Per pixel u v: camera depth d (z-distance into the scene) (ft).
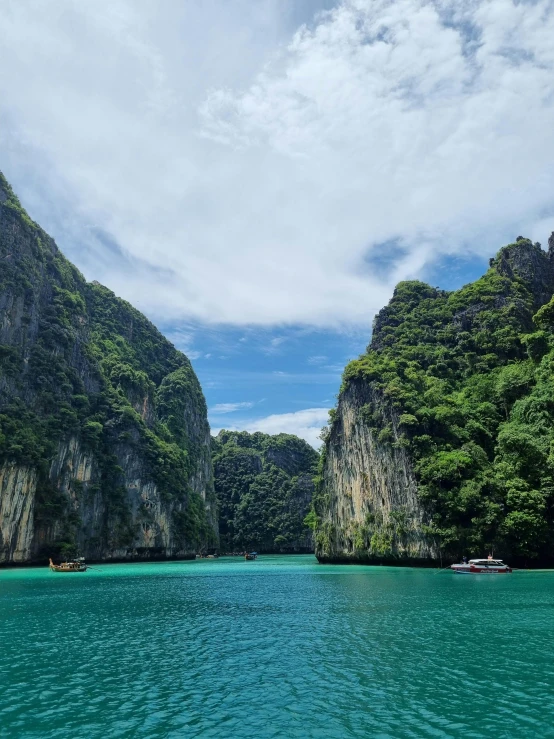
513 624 87.51
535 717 47.06
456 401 240.53
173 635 82.89
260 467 644.69
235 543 567.18
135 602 122.93
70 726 46.21
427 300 329.31
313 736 43.78
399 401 226.17
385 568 213.87
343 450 270.46
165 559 368.68
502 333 274.98
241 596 133.39
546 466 191.01
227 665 64.28
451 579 159.94
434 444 212.43
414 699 51.65
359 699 51.85
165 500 372.79
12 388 291.38
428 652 69.36
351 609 105.81
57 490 296.30
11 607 115.44
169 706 50.67
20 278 318.86
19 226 335.06
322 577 184.24
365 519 238.68
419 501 202.08
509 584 144.56
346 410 270.46
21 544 263.70
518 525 181.57
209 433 574.56
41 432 290.97
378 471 231.50
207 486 518.78
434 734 43.86
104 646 75.36
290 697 52.65
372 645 73.67
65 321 352.49
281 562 343.05
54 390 318.65
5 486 256.93
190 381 539.29
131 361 469.16
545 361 233.14
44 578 197.47
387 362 264.72
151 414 435.53
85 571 234.38
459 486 196.03
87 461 321.93
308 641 76.74
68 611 108.78
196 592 144.46
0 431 261.24
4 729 45.65
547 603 110.01
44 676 60.49
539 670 60.49
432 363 280.92
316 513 308.81
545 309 261.65
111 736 44.11
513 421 222.48
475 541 185.88
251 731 44.83
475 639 76.64
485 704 50.16
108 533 325.62
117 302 510.99
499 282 306.55
